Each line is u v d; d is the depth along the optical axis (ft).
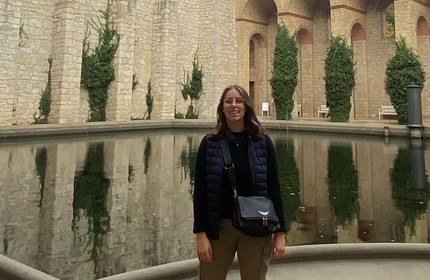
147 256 17.99
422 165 40.63
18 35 68.49
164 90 95.45
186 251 18.69
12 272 13.21
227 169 9.30
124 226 22.16
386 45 99.81
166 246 19.29
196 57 105.70
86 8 82.28
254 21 112.57
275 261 15.88
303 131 78.23
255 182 9.26
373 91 101.91
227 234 9.46
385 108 98.02
